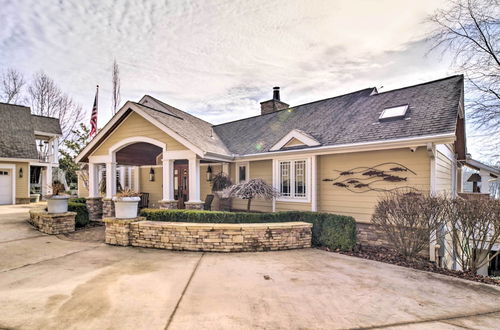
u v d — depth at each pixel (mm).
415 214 6391
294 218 8367
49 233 8742
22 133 19625
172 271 5438
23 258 6250
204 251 7008
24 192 18391
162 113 11609
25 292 4355
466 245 6273
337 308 3957
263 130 13234
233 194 9539
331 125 10406
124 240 7480
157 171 15172
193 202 9688
